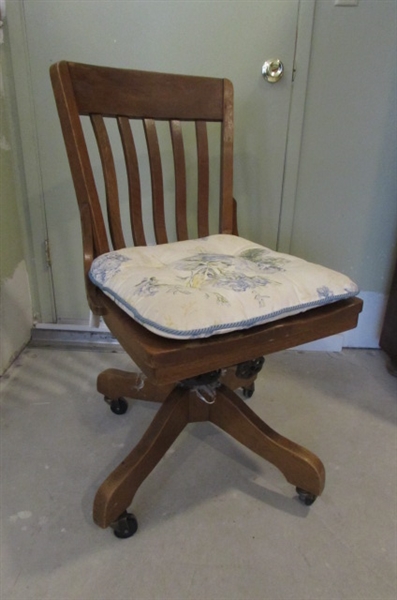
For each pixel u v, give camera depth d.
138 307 0.56
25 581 0.64
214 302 0.56
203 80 0.88
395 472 0.88
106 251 0.79
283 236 1.25
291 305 0.60
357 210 1.23
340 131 1.15
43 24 1.05
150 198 1.21
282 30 1.05
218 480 0.85
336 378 1.21
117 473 0.71
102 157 0.79
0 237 1.13
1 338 1.16
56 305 1.35
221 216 0.95
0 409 1.04
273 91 1.11
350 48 1.08
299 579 0.66
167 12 1.04
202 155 0.91
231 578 0.66
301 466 0.75
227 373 0.98
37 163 1.17
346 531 0.74
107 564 0.67
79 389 1.13
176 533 0.73
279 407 1.08
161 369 0.51
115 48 1.08
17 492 0.80
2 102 1.10
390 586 0.65
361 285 1.32
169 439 0.77
